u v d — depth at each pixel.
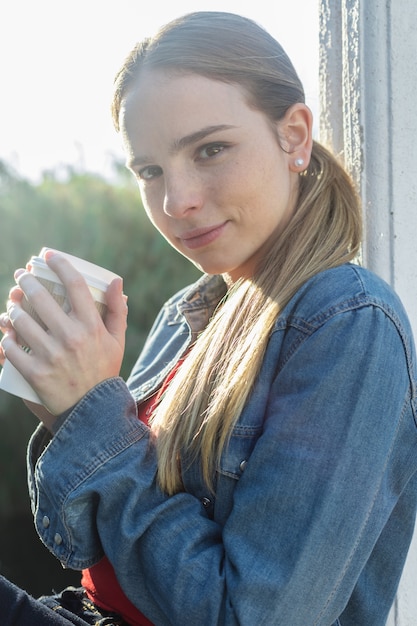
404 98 1.51
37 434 1.42
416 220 1.53
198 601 1.10
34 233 4.77
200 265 1.31
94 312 1.23
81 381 1.22
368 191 1.51
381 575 1.32
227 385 1.22
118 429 1.21
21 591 1.20
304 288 1.23
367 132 1.51
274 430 1.14
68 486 1.19
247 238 1.27
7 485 4.87
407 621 1.52
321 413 1.13
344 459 1.11
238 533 1.13
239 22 1.27
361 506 1.11
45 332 1.21
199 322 1.51
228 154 1.23
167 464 1.21
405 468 1.24
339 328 1.16
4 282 4.66
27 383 1.25
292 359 1.18
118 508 1.18
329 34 1.58
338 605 1.17
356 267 1.25
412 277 1.53
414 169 1.52
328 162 1.37
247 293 1.31
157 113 1.22
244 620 1.07
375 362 1.14
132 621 1.28
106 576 1.30
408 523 1.31
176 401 1.27
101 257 4.77
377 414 1.13
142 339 4.73
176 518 1.17
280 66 1.30
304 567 1.08
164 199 1.25
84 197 4.86
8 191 4.81
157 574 1.14
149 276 4.80
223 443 1.20
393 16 1.49
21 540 4.71
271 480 1.12
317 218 1.31
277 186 1.28
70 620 1.26
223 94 1.22
